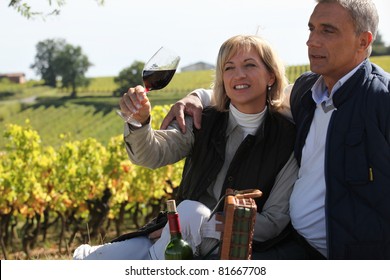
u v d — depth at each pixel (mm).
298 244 4328
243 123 4383
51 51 97500
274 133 4336
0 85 93938
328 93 4184
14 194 11312
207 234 3953
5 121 73312
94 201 12250
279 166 4281
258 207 4324
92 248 4414
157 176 12328
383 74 4117
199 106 4551
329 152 3965
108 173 12156
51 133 66188
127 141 4168
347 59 4062
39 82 96750
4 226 11914
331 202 3922
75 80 93625
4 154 12680
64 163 11992
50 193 11867
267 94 4430
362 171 3867
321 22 4062
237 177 4312
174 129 4457
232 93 4301
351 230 3881
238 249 3557
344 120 3975
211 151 4387
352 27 4035
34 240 11844
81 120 70812
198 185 4355
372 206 3879
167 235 4020
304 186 4152
